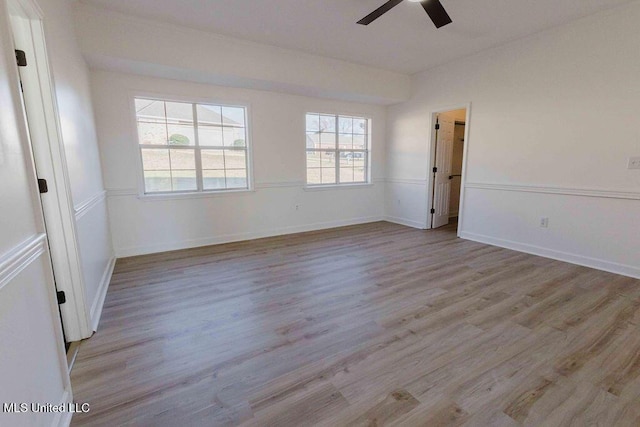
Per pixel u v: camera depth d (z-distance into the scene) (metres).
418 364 1.84
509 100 4.00
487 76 4.22
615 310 2.45
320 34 3.63
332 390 1.64
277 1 2.90
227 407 1.53
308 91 4.67
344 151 5.73
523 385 1.66
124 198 3.84
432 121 5.14
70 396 1.53
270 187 4.90
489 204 4.39
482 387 1.65
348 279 3.15
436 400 1.56
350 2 2.92
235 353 1.96
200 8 3.02
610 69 3.13
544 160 3.73
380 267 3.50
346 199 5.79
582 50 3.30
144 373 1.77
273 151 4.86
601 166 3.27
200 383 1.69
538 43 3.65
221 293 2.84
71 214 1.98
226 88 4.33
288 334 2.17
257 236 4.88
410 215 5.75
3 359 1.00
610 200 3.23
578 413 1.47
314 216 5.45
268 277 3.22
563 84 3.49
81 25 2.95
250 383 1.69
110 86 3.60
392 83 5.16
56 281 2.00
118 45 3.13
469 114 4.50
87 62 3.22
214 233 4.51
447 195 5.74
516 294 2.76
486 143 4.32
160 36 3.33
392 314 2.43
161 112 4.01
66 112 2.17
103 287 2.82
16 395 1.07
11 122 1.20
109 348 2.01
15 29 1.71
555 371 1.77
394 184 6.00
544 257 3.80
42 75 1.81
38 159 1.87
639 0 2.90
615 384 1.66
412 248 4.26
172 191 4.20
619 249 3.21
